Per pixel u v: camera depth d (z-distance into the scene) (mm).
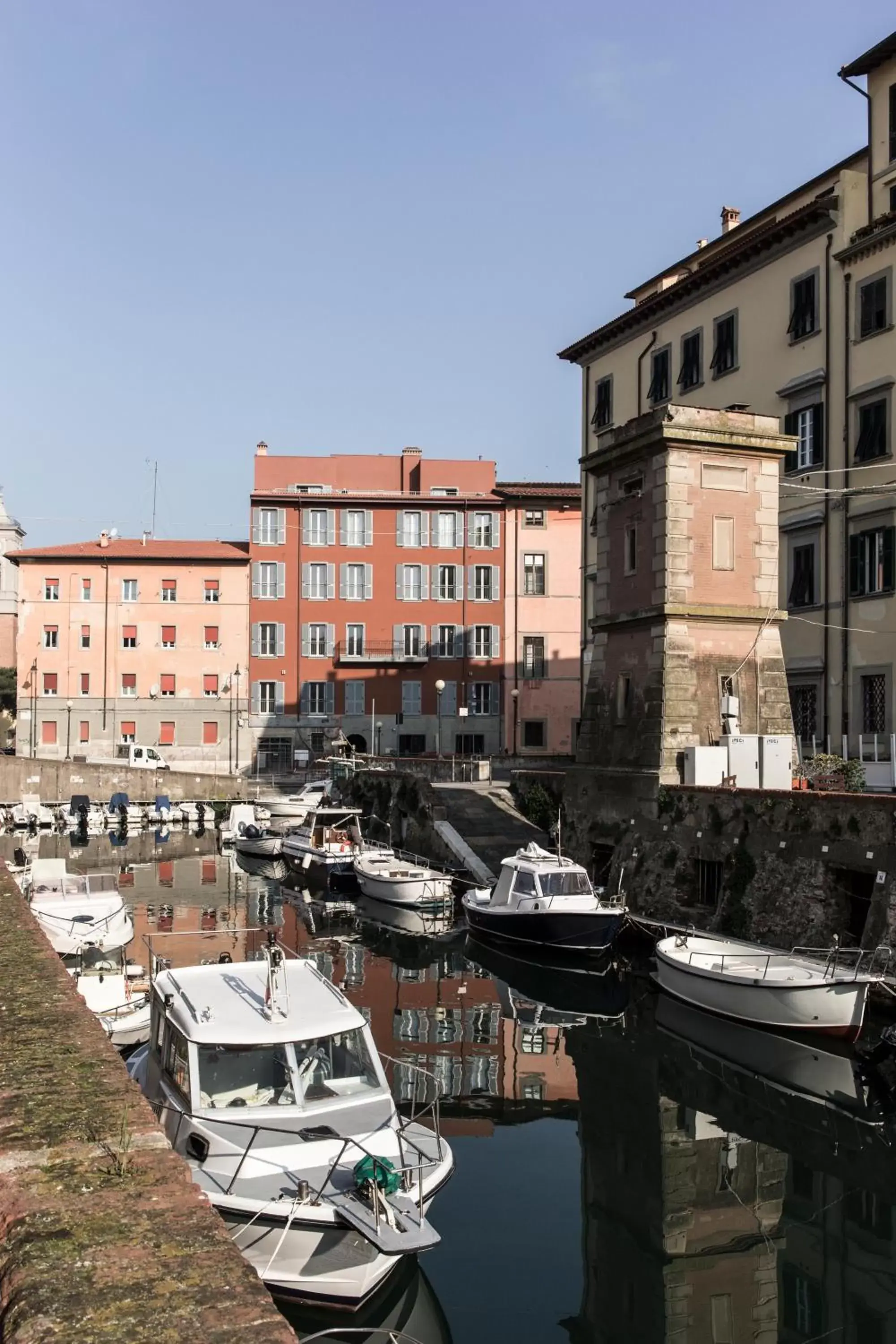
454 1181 14062
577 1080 17969
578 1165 14602
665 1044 20000
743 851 24625
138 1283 5039
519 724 67625
